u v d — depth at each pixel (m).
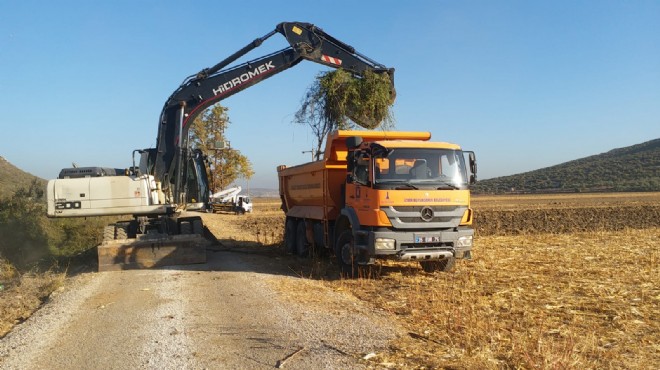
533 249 15.86
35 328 7.48
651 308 8.16
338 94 16.05
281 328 7.12
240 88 15.51
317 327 7.13
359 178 11.20
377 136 12.59
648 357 5.89
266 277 11.41
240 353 6.12
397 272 11.92
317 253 14.55
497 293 9.20
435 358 5.78
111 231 14.23
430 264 12.04
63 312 8.38
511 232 23.80
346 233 11.75
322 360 5.80
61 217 13.97
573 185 128.12
